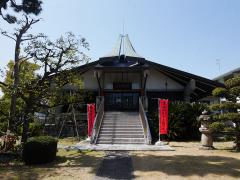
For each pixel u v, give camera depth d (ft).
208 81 73.61
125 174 32.48
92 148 50.39
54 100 48.98
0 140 48.73
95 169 34.96
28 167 36.58
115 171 33.91
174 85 82.43
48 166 37.09
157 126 66.33
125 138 58.39
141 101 69.67
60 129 73.00
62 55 45.44
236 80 48.01
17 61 46.42
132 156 43.29
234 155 43.52
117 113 72.28
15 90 44.27
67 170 34.58
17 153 42.45
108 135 59.98
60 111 75.97
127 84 81.87
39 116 68.69
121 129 62.13
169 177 30.89
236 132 48.98
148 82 82.74
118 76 82.33
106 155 44.57
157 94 82.17
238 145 49.14
